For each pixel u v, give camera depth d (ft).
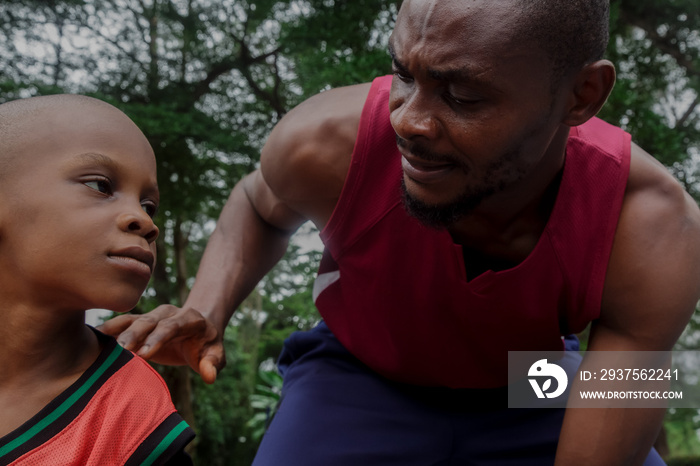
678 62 33.35
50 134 3.09
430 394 6.40
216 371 5.51
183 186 37.37
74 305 3.14
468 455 6.28
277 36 37.83
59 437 3.08
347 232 5.34
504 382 6.06
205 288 6.25
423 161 3.85
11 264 3.08
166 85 38.40
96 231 3.03
